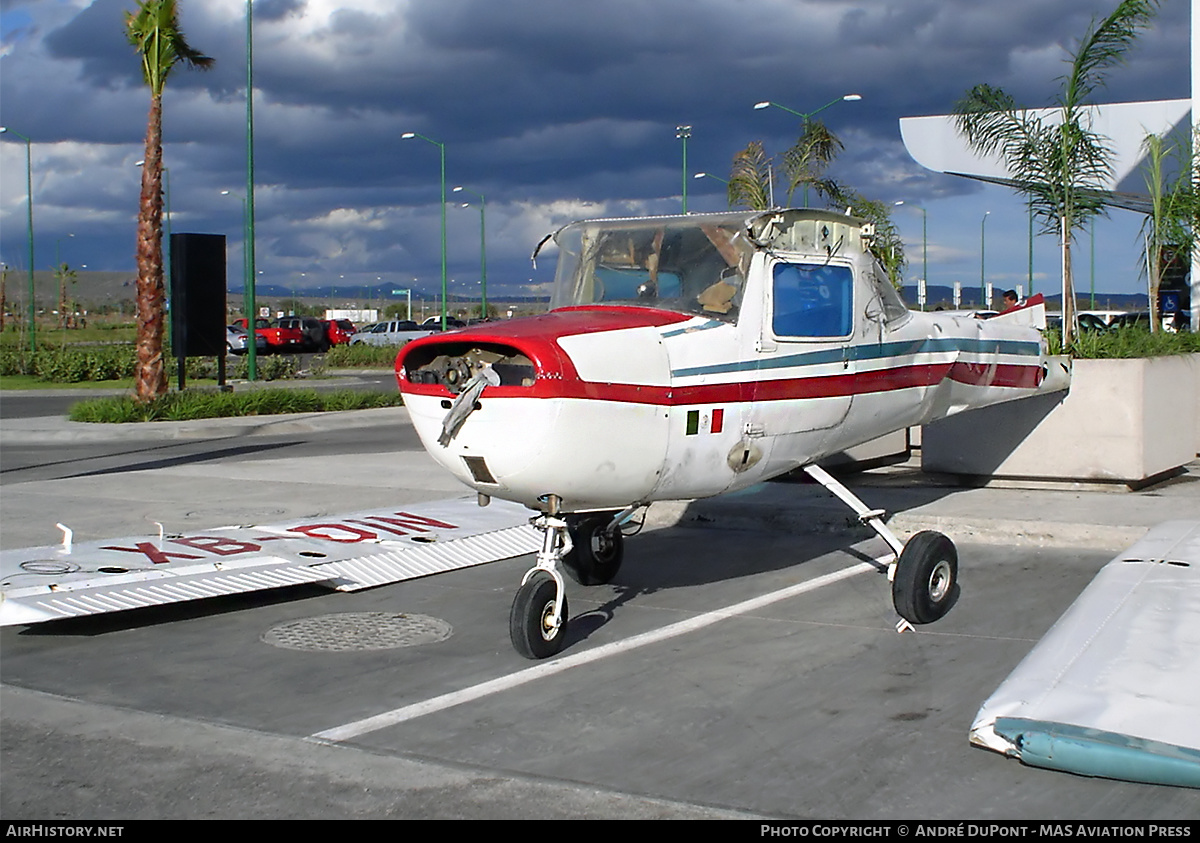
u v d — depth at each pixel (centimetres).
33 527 972
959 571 791
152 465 1429
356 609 725
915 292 2766
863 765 455
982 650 614
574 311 648
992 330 841
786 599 733
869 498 994
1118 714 447
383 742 489
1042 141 1345
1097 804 416
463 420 568
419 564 793
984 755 464
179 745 488
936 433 1080
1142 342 1132
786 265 656
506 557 843
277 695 554
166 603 667
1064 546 853
